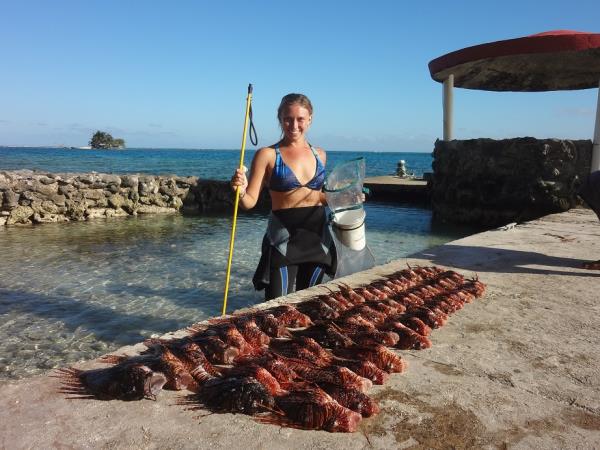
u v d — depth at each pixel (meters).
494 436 2.72
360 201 5.80
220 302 9.09
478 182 20.05
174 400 2.94
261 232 17.48
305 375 3.20
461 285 5.80
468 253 7.99
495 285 6.05
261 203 26.08
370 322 4.29
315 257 5.54
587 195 6.88
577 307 5.19
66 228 17.84
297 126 5.24
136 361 3.23
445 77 21.77
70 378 3.13
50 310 8.46
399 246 15.45
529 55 18.89
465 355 3.86
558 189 18.02
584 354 3.93
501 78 22.34
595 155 17.28
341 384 3.05
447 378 3.44
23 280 10.27
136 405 2.87
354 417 2.71
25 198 18.91
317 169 5.50
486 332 4.40
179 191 23.62
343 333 3.97
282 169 5.36
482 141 20.00
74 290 9.62
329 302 4.61
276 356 3.37
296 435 2.65
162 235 16.53
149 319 8.13
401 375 3.47
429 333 4.31
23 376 6.07
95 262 12.10
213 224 19.52
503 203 19.39
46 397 2.91
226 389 2.87
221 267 11.80
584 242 9.09
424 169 84.19
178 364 3.11
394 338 3.86
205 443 2.54
